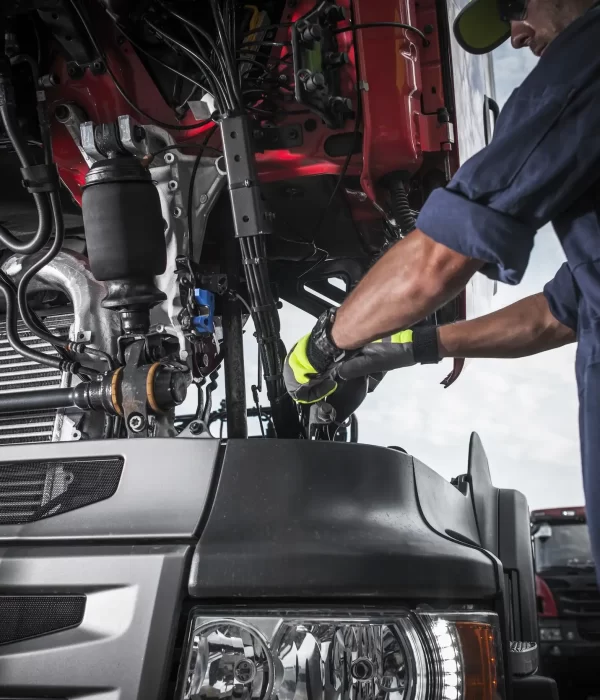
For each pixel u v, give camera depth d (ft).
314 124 7.06
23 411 6.49
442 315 8.10
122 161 6.04
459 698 4.03
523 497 7.75
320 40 6.48
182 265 6.40
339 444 4.42
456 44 7.88
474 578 4.45
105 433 6.52
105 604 3.95
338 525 4.16
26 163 6.52
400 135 6.93
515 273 3.76
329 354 4.48
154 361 5.71
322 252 8.34
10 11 6.59
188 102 7.00
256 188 6.15
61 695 3.90
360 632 3.98
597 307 3.86
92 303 6.82
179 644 3.90
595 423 3.83
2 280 6.53
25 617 4.10
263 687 3.84
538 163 3.61
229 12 6.35
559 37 3.77
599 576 3.78
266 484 4.21
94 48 6.98
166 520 4.13
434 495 5.14
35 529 4.31
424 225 3.83
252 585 3.90
